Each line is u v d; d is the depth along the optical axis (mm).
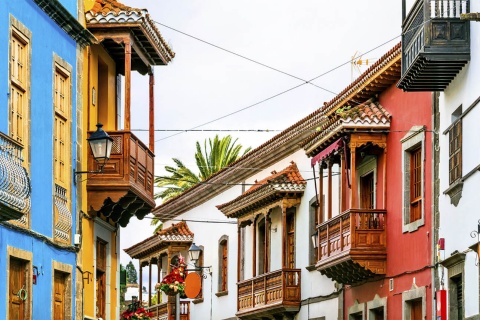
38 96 24281
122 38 28500
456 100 27000
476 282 25078
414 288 30500
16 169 21234
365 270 33250
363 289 34969
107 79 30500
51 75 25312
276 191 41562
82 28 27203
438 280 28547
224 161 66375
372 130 33188
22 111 23406
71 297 26500
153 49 30344
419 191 31094
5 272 21797
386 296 32875
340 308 37094
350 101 35250
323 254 35906
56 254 25438
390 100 33344
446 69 26328
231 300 50188
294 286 41375
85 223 28047
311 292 40312
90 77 28797
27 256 23172
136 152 28734
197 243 54844
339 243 34094
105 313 30984
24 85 23500
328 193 36438
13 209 20000
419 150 31250
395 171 32594
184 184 68000
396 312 32000
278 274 41812
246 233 48312
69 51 26906
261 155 46062
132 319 39656
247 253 48031
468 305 25703
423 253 29969
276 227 44375
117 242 32062
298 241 42031
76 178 27078
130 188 28000
